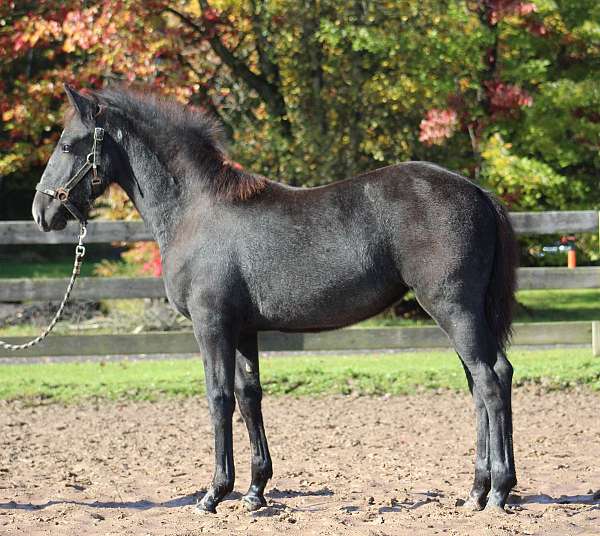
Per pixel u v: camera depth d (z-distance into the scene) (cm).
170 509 596
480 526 524
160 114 605
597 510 565
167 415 956
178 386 1057
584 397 993
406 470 708
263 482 598
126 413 969
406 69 1502
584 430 841
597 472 683
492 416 542
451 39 1470
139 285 1121
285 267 561
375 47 1434
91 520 569
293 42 1534
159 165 600
